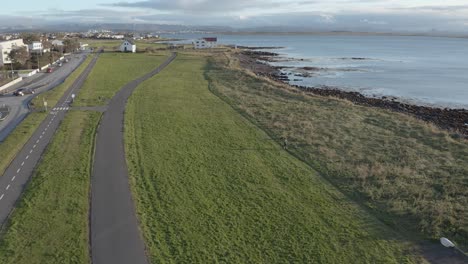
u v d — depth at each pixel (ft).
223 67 323.57
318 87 277.64
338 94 239.71
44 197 87.56
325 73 361.30
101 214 81.10
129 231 74.95
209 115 165.58
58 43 518.78
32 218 78.69
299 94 214.28
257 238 73.41
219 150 121.70
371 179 101.09
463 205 87.25
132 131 139.33
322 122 156.35
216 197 89.61
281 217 81.30
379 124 156.15
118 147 121.49
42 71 302.45
